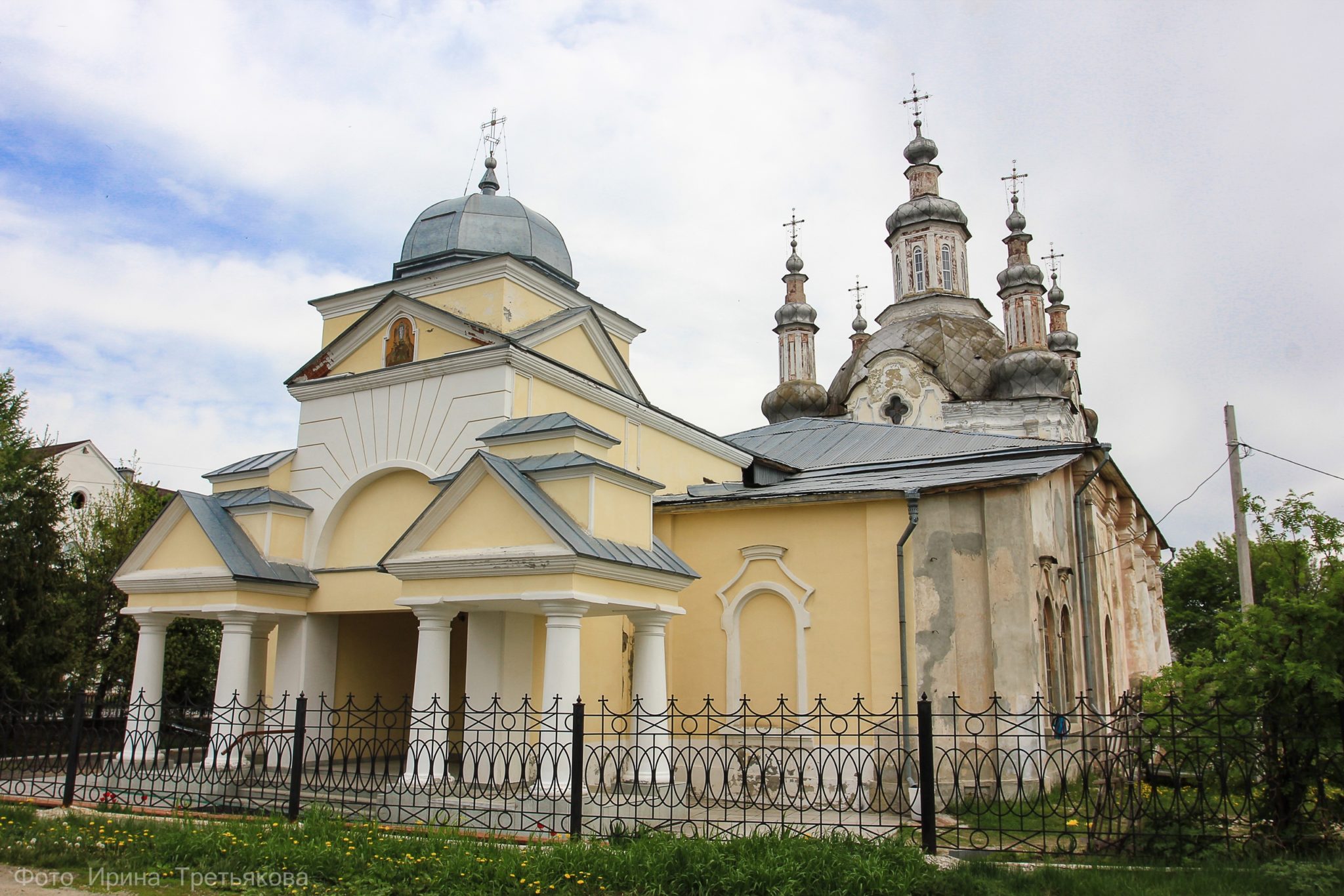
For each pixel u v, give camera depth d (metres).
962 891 9.02
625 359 24.12
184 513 18.86
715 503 20.06
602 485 15.84
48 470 26.17
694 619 20.16
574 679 14.49
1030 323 43.38
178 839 10.84
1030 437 40.34
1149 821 11.08
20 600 24.94
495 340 18.41
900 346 44.16
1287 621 11.13
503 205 23.22
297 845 10.80
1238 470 22.72
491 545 15.16
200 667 33.00
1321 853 10.29
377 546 19.23
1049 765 17.22
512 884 9.24
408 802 14.00
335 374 20.53
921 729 10.93
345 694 19.91
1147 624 34.06
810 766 17.84
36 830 11.70
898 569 18.00
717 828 12.04
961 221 47.59
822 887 8.84
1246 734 11.11
